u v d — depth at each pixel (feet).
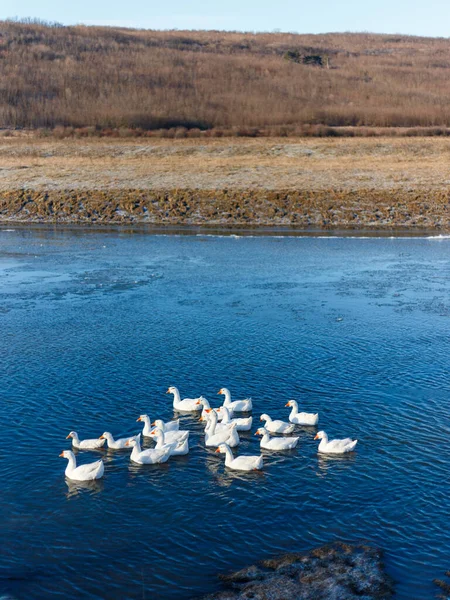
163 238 226.38
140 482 82.89
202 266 188.03
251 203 258.78
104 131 400.06
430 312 144.66
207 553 69.00
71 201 265.95
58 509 77.05
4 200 268.62
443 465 84.99
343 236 226.58
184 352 122.52
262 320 139.95
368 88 558.97
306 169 302.45
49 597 63.10
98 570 66.74
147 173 298.15
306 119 437.17
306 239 222.69
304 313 144.46
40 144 364.17
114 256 201.36
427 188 263.90
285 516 75.15
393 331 132.87
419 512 75.20
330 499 78.28
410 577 64.80
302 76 594.65
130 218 256.32
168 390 102.99
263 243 217.36
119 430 95.66
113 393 106.63
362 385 108.68
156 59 627.46
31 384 109.09
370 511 75.66
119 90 501.97
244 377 112.37
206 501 78.43
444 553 68.28
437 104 494.18
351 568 65.87
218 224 248.32
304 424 96.89
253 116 440.86
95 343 127.03
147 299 155.74
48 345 126.11
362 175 287.48
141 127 416.26
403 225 241.76
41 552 69.46
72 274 179.63
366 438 92.58
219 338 129.59
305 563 66.85
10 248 212.84
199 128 421.18
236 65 626.64
